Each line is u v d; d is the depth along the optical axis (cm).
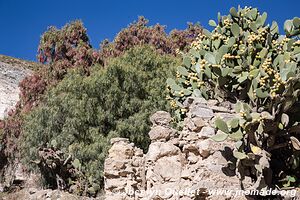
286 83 762
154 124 859
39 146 1470
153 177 814
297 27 883
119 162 839
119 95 1461
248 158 750
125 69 1497
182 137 819
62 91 1598
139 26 2042
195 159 780
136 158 861
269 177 782
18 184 1546
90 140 1434
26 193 1320
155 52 1705
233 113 820
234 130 755
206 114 807
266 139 793
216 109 819
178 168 785
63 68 1934
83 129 1442
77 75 1609
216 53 889
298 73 795
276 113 776
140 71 1524
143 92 1503
